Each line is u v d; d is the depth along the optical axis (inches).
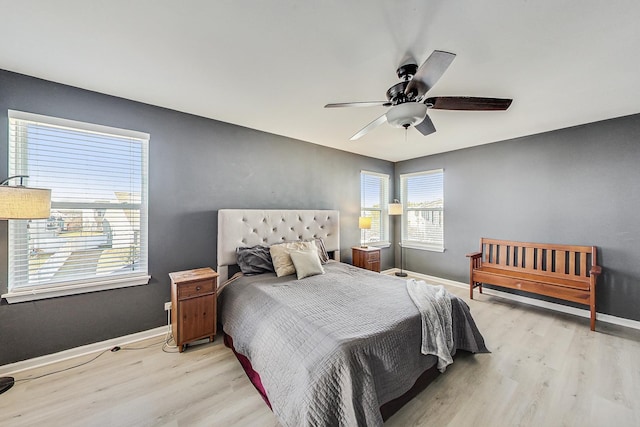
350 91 84.8
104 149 88.3
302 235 136.1
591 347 89.0
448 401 64.0
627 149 104.4
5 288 72.9
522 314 118.1
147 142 95.3
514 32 56.1
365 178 180.4
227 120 112.0
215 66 70.7
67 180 82.1
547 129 122.0
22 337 75.1
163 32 57.2
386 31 56.4
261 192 126.8
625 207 105.2
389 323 62.9
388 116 72.1
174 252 101.0
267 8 50.1
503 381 71.5
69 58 67.2
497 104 72.8
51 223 79.8
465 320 81.6
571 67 69.4
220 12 51.2
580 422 57.4
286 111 101.6
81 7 49.8
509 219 138.7
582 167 115.3
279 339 62.2
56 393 66.1
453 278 164.6
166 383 70.4
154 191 96.7
